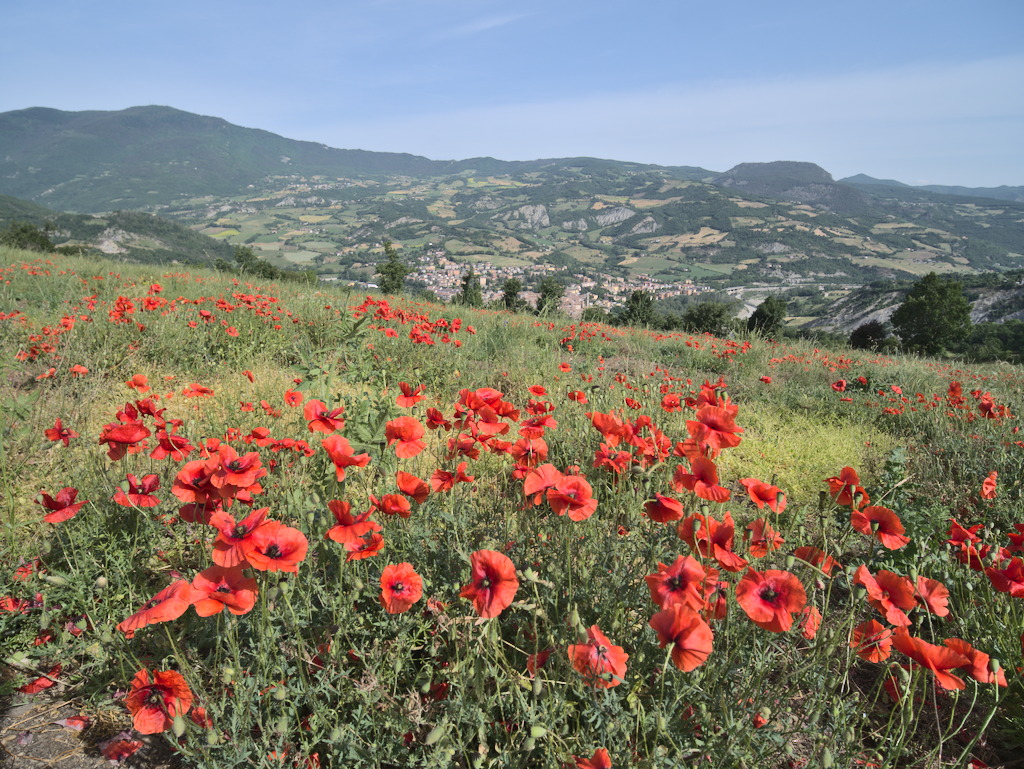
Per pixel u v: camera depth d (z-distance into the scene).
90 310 5.84
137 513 2.37
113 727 1.77
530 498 2.38
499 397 2.37
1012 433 4.84
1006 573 1.80
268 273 19.39
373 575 2.08
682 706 1.67
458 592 1.80
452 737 1.56
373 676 1.68
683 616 1.32
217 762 1.46
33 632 2.01
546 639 1.80
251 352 5.68
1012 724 1.98
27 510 2.63
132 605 2.05
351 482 2.73
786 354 10.15
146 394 4.11
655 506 1.83
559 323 11.58
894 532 1.75
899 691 1.67
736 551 1.84
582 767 1.36
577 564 2.10
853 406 6.46
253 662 1.76
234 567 1.43
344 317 6.35
